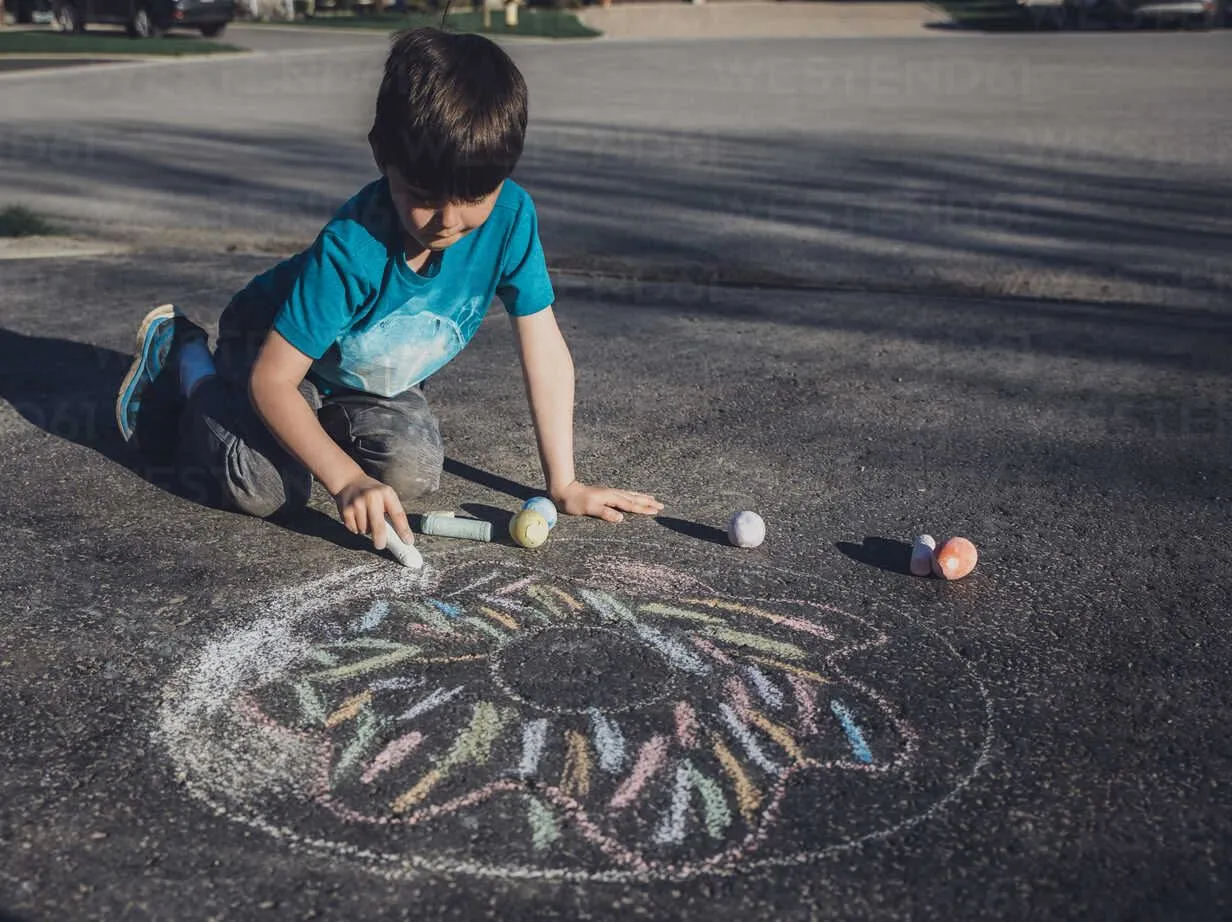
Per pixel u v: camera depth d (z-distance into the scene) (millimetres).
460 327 2900
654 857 1818
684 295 5438
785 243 6559
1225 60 18625
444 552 2822
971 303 5336
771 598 2629
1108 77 16344
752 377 4219
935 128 11453
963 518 3070
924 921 1705
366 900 1718
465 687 2256
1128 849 1857
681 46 24375
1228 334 4840
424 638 2432
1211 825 1913
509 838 1852
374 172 8977
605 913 1704
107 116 12281
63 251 6168
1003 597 2654
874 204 7711
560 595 2621
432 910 1702
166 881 1749
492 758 2045
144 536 2881
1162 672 2357
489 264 2795
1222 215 7246
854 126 11695
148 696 2215
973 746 2107
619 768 2025
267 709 2178
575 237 6668
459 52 2355
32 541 2838
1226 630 2523
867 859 1826
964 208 7547
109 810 1899
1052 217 7230
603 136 11070
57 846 1816
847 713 2197
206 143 10445
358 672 2303
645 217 7270
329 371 2918
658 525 2994
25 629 2436
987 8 34000
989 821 1914
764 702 2227
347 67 18391
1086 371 4336
